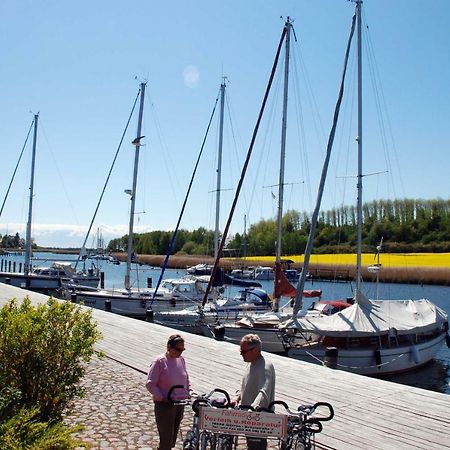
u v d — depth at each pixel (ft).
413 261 225.35
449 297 155.43
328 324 49.39
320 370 31.19
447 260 226.58
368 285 195.42
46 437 12.14
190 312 67.46
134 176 88.12
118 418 21.20
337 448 18.80
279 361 33.71
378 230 284.00
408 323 52.54
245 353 13.85
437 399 25.25
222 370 30.66
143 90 91.71
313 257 246.68
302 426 12.80
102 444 18.15
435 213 298.97
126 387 26.50
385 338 51.26
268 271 210.79
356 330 48.57
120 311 79.20
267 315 59.11
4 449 11.38
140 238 298.76
